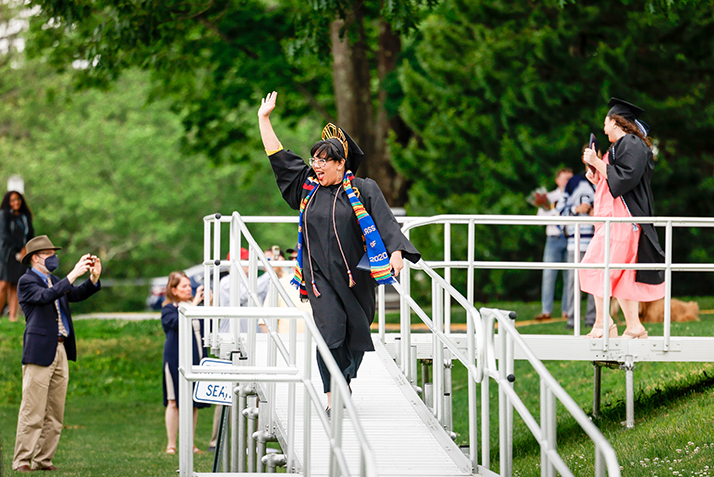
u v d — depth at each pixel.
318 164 6.87
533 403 12.40
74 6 17.11
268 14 23.09
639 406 10.68
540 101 19.38
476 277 20.92
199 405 12.77
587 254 9.63
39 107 43.50
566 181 15.71
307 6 16.39
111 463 11.66
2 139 44.03
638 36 18.73
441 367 7.52
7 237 18.91
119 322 21.50
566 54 19.11
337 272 6.89
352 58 22.86
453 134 20.69
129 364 19.06
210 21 21.44
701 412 9.59
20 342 18.55
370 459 4.52
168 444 12.45
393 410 7.77
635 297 9.33
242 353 8.95
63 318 10.98
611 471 4.21
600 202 9.53
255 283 8.38
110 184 45.19
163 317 12.45
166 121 45.31
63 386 10.99
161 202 44.38
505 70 19.98
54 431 11.02
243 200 48.12
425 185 21.48
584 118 19.33
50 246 10.70
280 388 8.21
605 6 19.09
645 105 19.00
